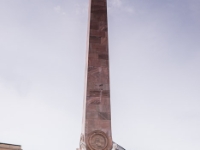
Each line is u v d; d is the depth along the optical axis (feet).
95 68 70.74
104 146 60.85
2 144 83.71
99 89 68.13
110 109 66.03
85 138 61.36
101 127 63.31
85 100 67.26
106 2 81.15
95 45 74.02
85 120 63.72
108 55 73.26
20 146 85.66
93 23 77.05
